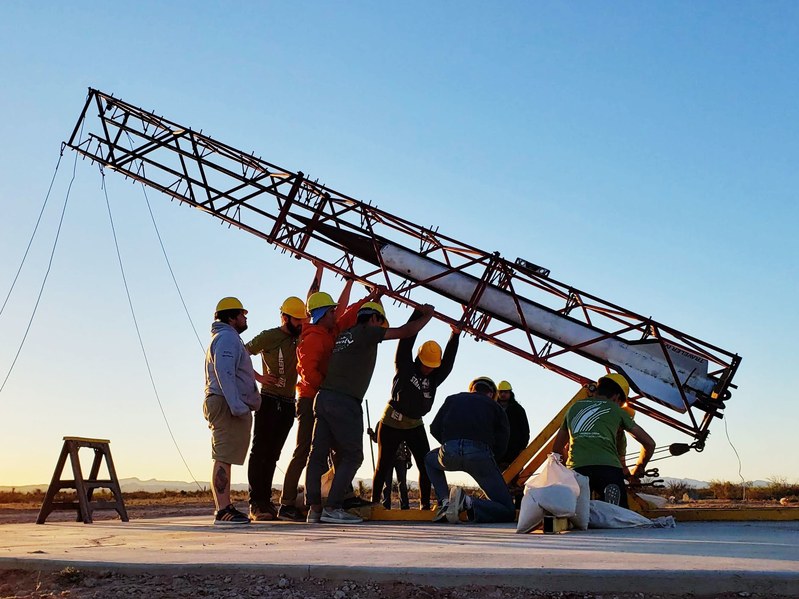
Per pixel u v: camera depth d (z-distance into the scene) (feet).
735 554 17.51
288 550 20.13
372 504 34.83
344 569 16.46
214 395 31.32
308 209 48.96
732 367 43.70
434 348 36.81
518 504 37.91
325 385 32.19
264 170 50.01
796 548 18.76
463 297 46.65
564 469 26.27
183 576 17.37
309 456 32.55
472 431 31.63
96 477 36.58
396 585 15.85
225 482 31.22
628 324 45.37
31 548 21.95
